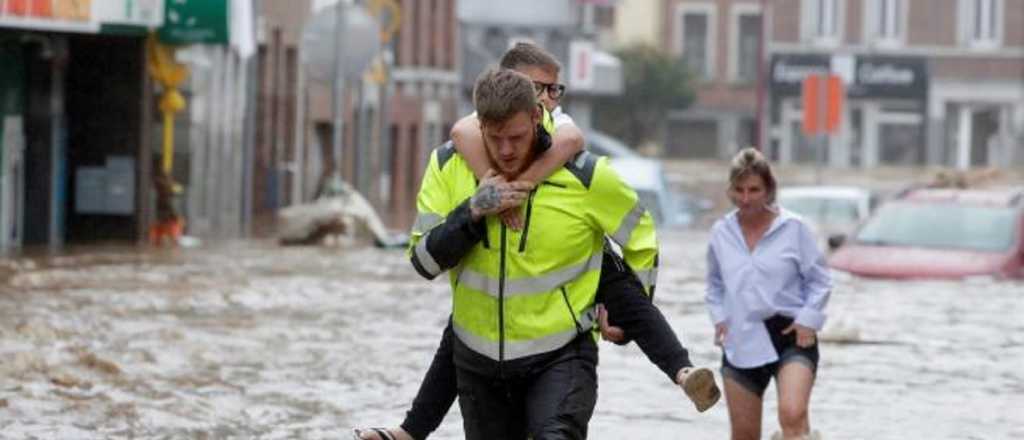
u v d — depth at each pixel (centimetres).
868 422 2503
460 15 12025
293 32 8331
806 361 2069
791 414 2038
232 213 7238
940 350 3256
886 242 4781
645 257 1534
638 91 15662
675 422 2459
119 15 5447
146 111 5916
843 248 4800
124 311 3556
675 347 1525
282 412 2453
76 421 2325
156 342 3084
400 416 2441
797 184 12781
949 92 16088
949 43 16100
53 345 2952
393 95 10062
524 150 1494
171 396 2542
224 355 2977
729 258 2091
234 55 7188
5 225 5519
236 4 6000
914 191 4994
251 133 7450
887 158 16150
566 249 1516
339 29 6203
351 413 2459
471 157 1529
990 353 3225
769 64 16250
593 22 15550
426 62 10725
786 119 16288
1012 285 4509
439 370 1600
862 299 4119
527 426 1540
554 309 1520
